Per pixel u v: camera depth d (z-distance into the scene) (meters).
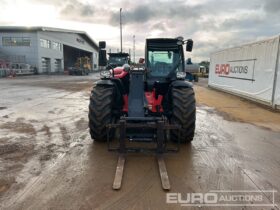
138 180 3.21
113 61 16.12
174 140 4.56
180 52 5.00
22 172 3.38
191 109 4.23
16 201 2.69
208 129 5.78
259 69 9.89
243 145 4.66
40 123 6.13
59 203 2.67
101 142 4.62
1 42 34.38
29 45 34.44
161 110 4.52
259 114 7.71
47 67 38.16
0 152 4.11
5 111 7.65
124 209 2.59
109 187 3.02
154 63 5.03
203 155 4.09
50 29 36.62
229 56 13.22
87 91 13.87
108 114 4.26
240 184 3.15
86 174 3.35
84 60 43.09
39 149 4.28
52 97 11.10
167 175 3.30
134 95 4.27
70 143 4.59
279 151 4.37
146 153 4.05
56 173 3.37
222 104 9.67
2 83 19.12
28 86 16.64
